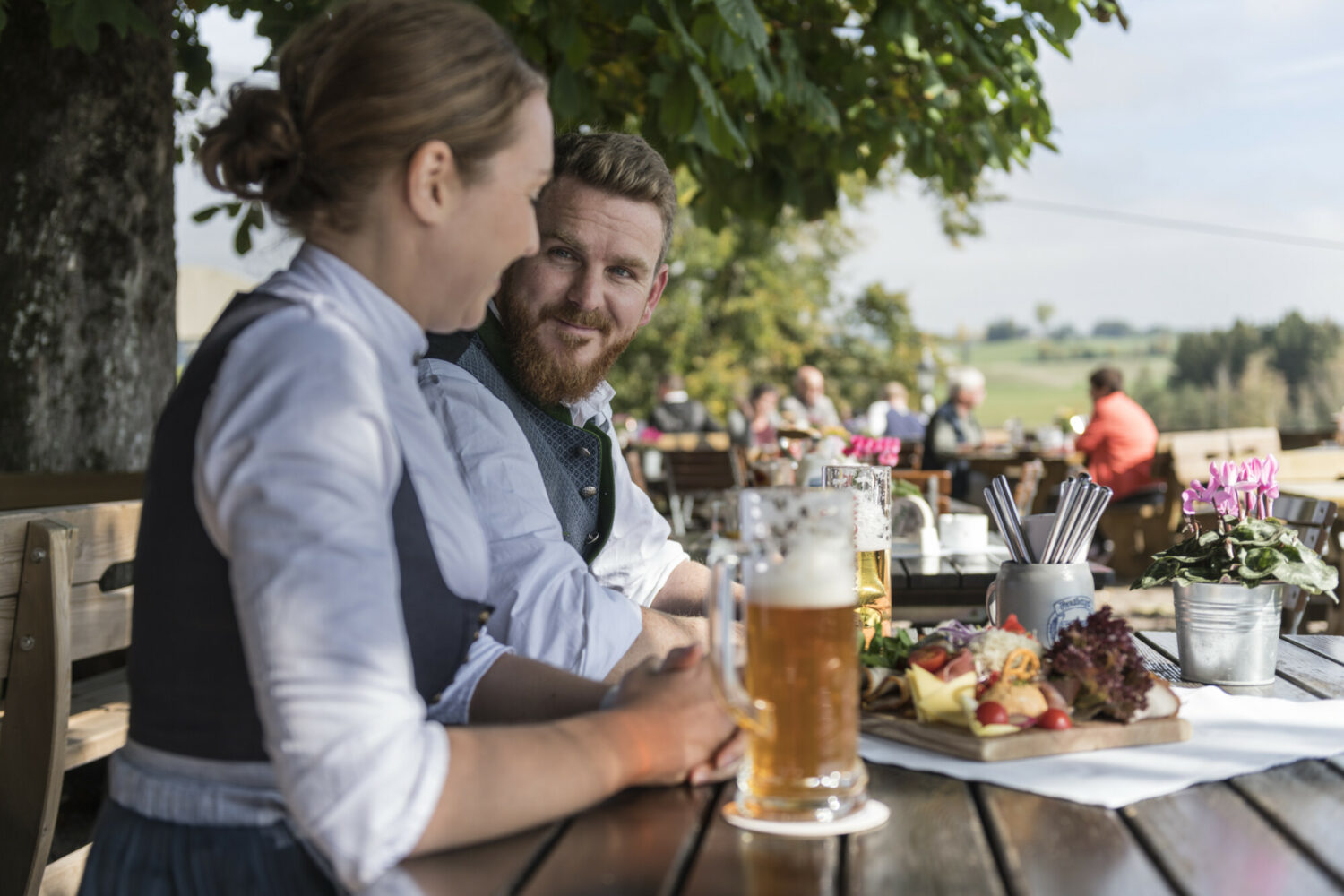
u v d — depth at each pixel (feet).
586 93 11.86
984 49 13.14
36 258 11.17
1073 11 11.69
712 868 2.65
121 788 3.24
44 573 5.84
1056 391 263.90
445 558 3.40
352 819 2.62
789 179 14.55
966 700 3.50
